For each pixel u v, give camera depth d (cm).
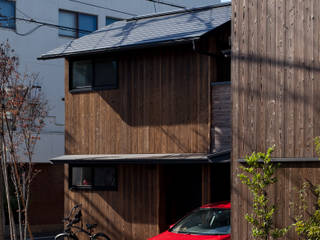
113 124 1773
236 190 1040
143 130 1708
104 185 1788
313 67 977
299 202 975
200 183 1692
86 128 1834
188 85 1625
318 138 958
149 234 1666
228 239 1145
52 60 2562
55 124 2517
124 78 1755
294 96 991
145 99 1709
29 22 2505
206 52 1551
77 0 2689
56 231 2483
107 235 1759
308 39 984
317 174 964
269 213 973
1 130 1427
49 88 2533
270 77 1016
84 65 1852
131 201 1716
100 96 1808
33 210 2409
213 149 1564
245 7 1049
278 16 1015
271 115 1012
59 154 2500
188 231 1252
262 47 1029
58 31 2616
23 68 2462
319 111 966
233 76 1055
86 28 2731
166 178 1694
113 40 1786
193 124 1609
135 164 1714
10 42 2439
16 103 1494
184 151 1620
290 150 988
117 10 2855
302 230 952
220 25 1573
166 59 1672
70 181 1867
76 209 1844
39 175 2447
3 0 2444
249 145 1030
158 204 1647
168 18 1875
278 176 998
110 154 1773
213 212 1278
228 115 1544
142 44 1616
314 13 980
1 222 1535
